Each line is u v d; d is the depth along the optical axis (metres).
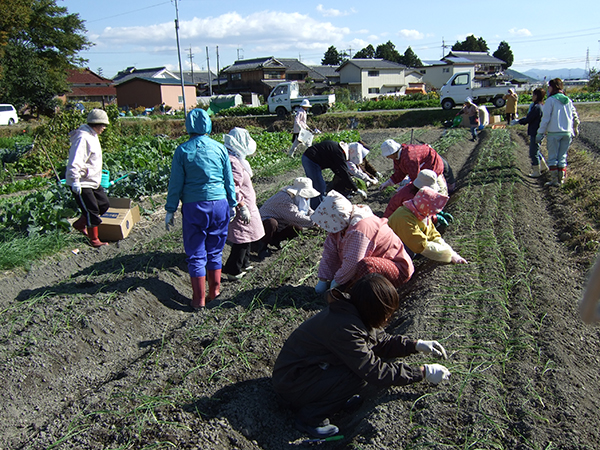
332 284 4.74
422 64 109.19
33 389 3.78
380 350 3.39
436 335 3.88
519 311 4.18
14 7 41.88
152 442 3.00
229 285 5.74
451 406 3.06
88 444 3.01
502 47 100.12
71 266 6.59
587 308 1.63
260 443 3.18
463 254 5.53
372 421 3.06
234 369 3.86
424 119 29.58
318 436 3.19
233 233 5.68
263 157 15.35
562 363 3.40
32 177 14.41
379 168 13.72
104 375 4.06
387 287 3.04
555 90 8.77
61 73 50.22
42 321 4.62
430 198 4.88
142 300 5.19
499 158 12.02
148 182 10.27
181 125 35.38
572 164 11.49
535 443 2.68
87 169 6.64
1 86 43.22
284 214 6.66
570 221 6.86
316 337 3.12
